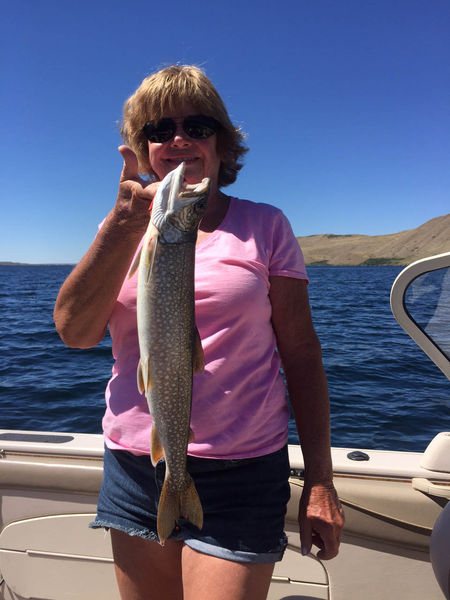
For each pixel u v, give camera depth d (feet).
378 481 6.79
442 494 6.35
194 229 4.56
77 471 7.25
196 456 4.88
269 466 5.04
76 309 5.03
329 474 5.33
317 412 5.48
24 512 7.40
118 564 5.21
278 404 5.31
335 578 6.71
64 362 31.53
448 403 21.68
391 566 6.61
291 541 6.77
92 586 7.22
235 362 5.00
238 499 4.84
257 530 4.75
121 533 5.21
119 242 4.61
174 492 4.60
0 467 7.40
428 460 6.70
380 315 62.90
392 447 16.93
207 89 5.52
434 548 4.58
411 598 6.57
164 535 4.47
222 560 4.59
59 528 7.30
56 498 7.32
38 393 24.00
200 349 4.75
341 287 144.56
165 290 4.49
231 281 5.03
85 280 4.82
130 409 5.18
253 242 5.34
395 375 27.27
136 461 5.13
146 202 4.50
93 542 7.22
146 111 5.65
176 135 5.49
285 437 5.35
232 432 4.91
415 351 34.78
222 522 4.74
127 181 4.57
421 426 18.88
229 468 4.89
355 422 19.36
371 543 6.65
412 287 5.60
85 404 22.15
